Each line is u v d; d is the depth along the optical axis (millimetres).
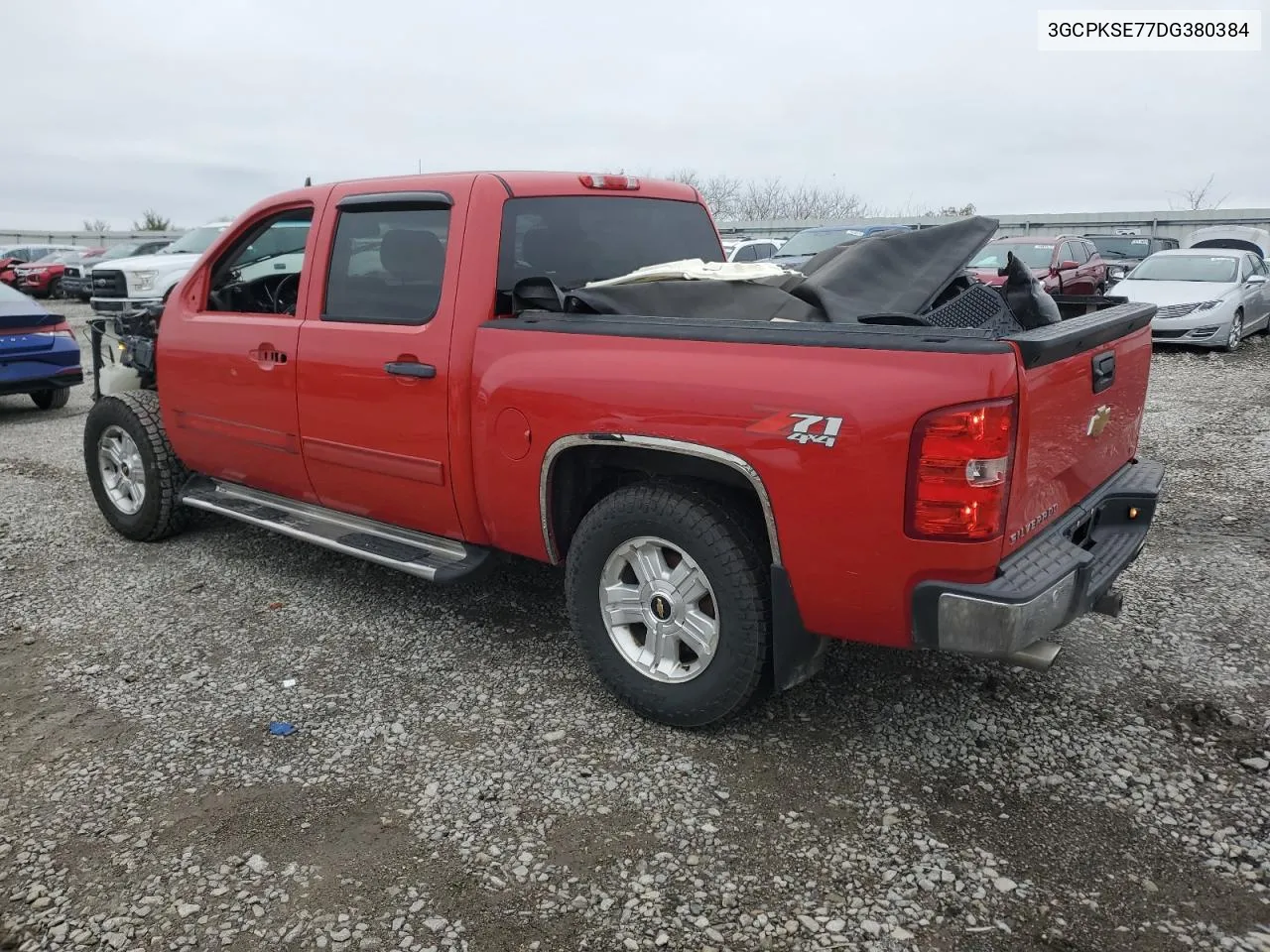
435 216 3865
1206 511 5801
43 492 6676
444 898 2619
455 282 3727
